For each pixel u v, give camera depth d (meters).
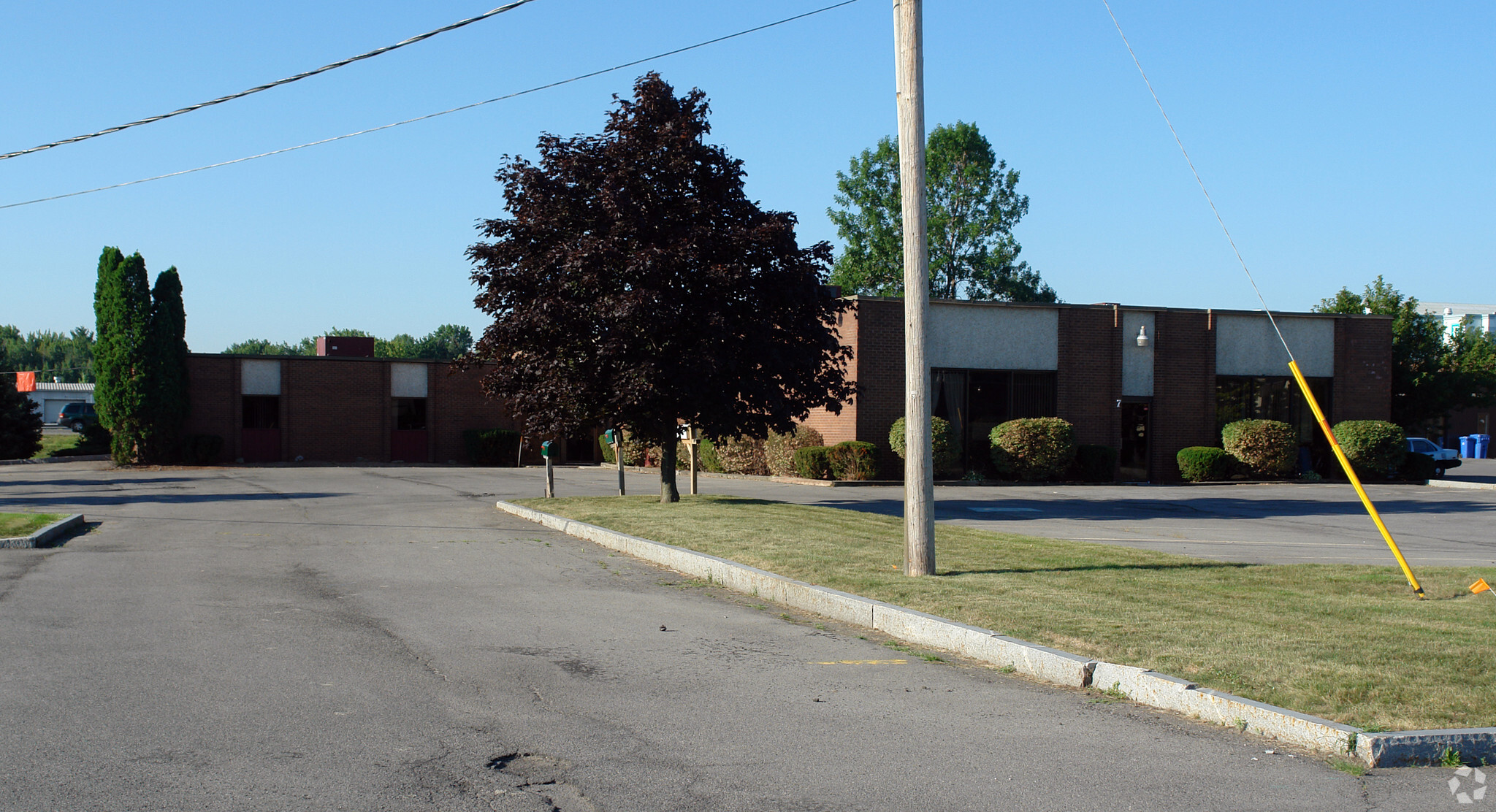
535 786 5.11
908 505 10.95
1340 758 5.66
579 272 17.11
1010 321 31.22
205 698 6.56
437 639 8.47
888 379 29.88
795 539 13.82
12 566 12.30
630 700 6.74
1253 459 30.75
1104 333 31.75
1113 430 31.61
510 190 18.27
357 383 40.47
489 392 19.25
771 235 17.19
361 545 14.67
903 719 6.40
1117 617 8.59
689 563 12.38
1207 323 32.50
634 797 4.99
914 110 10.88
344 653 7.90
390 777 5.19
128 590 10.63
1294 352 32.97
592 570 12.55
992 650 7.93
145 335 36.12
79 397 80.62
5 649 7.85
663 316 16.64
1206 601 9.35
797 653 8.23
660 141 17.59
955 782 5.26
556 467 38.69
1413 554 14.27
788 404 18.11
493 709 6.45
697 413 18.02
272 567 12.51
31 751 5.50
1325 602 9.28
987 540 14.03
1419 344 38.47
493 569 12.55
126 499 22.41
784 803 4.93
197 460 37.44
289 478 30.38
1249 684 6.58
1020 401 31.30
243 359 39.09
